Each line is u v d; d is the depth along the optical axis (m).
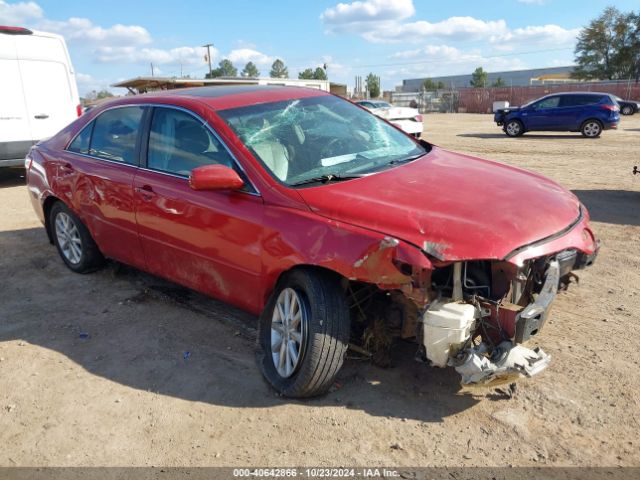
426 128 25.62
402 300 3.12
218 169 3.41
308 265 3.20
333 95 4.68
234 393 3.35
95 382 3.55
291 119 4.02
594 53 68.25
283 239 3.21
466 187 3.36
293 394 3.19
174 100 4.23
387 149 4.12
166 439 2.96
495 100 49.72
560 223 3.16
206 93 4.32
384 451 2.78
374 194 3.22
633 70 65.88
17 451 2.93
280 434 2.95
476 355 2.80
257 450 2.84
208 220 3.68
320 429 2.97
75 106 11.23
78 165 5.00
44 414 3.24
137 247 4.49
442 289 2.89
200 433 3.00
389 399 3.20
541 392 3.18
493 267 2.88
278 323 3.41
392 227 2.90
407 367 3.51
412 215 2.96
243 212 3.46
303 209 3.20
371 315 3.46
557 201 3.39
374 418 3.04
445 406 3.11
